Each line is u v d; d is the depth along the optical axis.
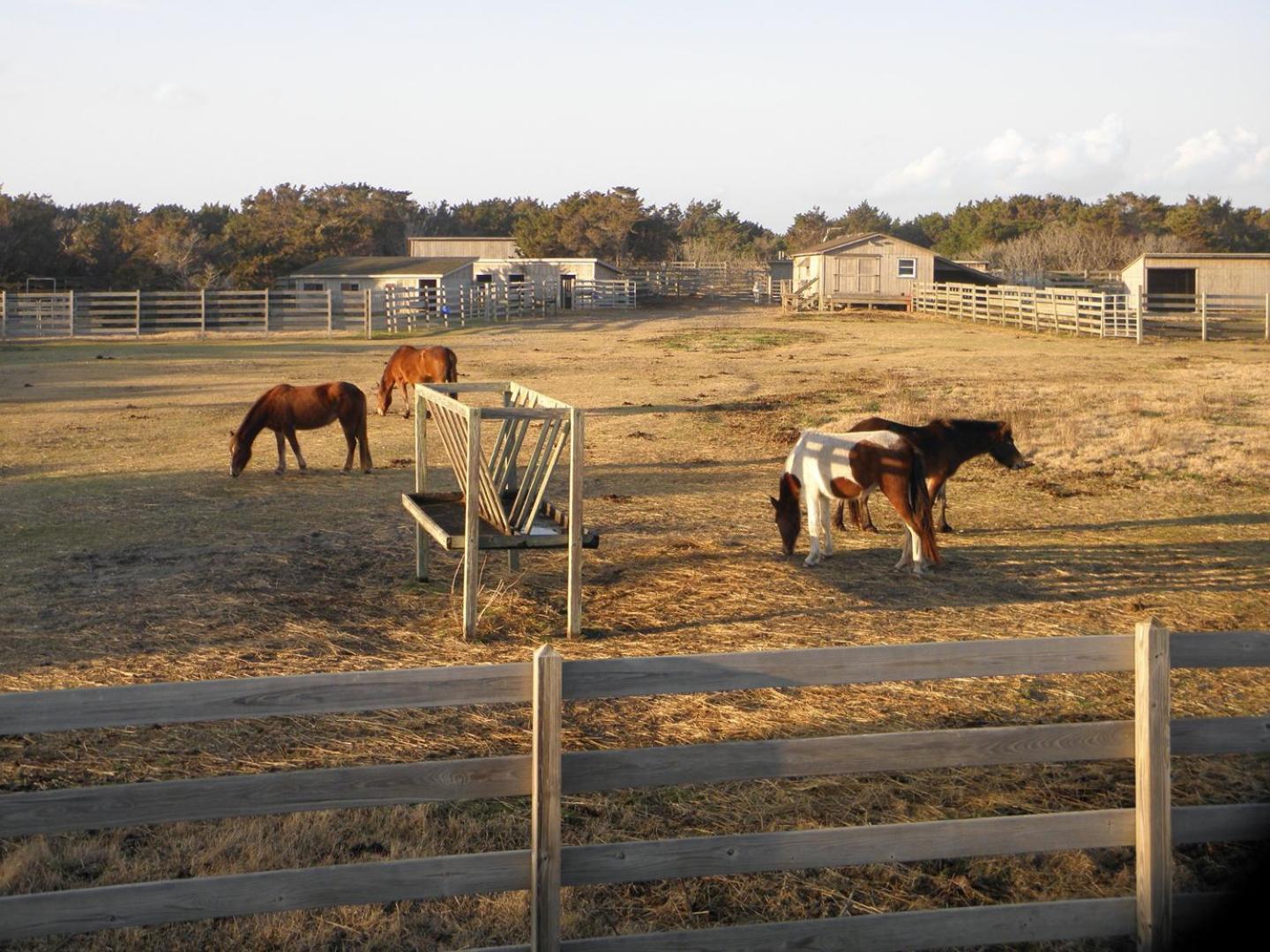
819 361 30.83
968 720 6.79
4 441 17.89
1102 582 9.96
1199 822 4.64
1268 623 8.75
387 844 5.25
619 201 77.94
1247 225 94.81
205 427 19.50
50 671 7.30
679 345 36.31
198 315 46.19
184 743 6.24
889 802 5.73
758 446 17.36
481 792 4.21
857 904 4.88
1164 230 90.62
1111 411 20.45
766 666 4.36
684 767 4.32
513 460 8.90
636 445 17.47
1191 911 4.64
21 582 9.44
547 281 55.03
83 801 3.93
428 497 9.91
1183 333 38.38
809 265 54.56
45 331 42.47
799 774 4.41
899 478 9.75
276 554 10.41
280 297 50.22
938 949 4.57
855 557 10.73
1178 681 7.52
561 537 8.31
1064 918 4.50
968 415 19.98
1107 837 4.60
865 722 6.75
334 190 98.62
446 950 4.47
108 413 21.30
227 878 4.04
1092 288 51.44
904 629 8.48
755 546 11.12
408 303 49.19
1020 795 5.84
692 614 8.88
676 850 4.32
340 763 6.05
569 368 29.55
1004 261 75.69
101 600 8.90
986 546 11.31
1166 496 13.86
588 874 4.27
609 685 4.25
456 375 21.02
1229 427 18.75
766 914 4.79
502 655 7.84
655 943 4.24
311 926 4.61
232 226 72.81
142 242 60.66
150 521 11.89
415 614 8.77
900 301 51.09
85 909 3.94
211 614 8.58
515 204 119.81
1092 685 7.40
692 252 86.25
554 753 4.14
